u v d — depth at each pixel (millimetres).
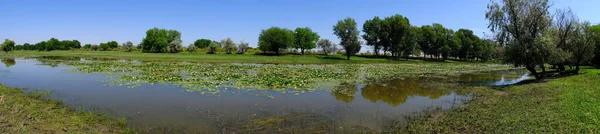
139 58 61500
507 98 16547
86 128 9664
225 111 12898
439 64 68062
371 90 20938
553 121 10328
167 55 74438
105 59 58000
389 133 9836
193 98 15758
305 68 40406
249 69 36594
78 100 14789
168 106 13766
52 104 12945
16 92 15797
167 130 10016
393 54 89125
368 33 83375
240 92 17750
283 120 11461
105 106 13555
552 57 24797
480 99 16750
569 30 27953
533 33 26562
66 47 139625
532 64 25641
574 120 10383
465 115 12062
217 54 84000
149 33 102000
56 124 9805
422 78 30109
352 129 10383
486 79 30625
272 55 85625
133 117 11656
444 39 87562
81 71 29719
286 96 16875
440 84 24906
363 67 47031
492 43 29391
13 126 9133
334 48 99125
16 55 75938
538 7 26016
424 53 93625
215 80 23094
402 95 19016
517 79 30859
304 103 15117
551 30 27188
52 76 25188
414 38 80625
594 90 17141
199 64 45531
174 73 28719
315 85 21672
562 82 22219
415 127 10414
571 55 27422
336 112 13117
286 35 88438
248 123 11008
